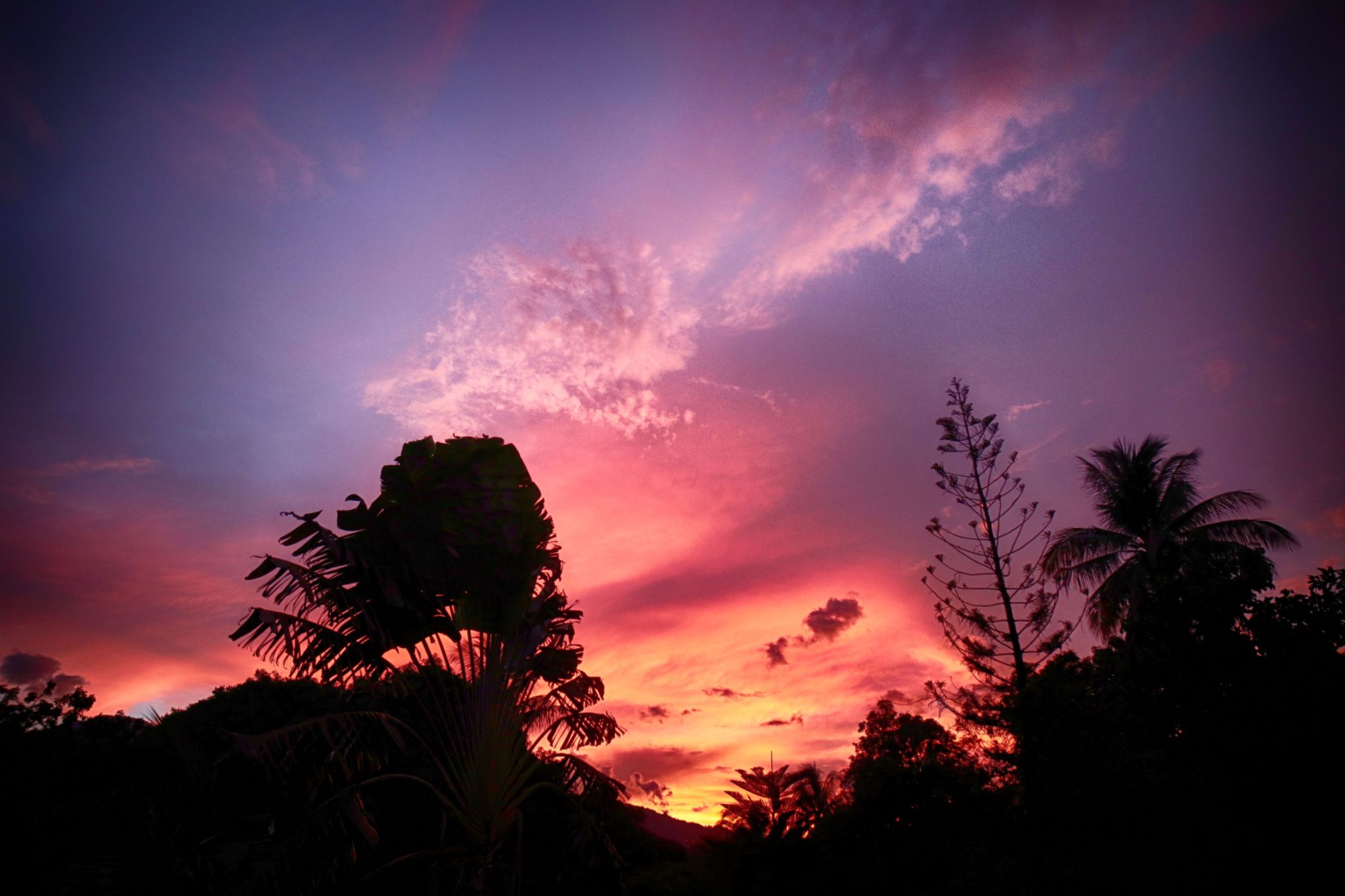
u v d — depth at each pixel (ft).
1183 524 73.46
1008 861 32.32
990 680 52.60
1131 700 30.50
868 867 38.40
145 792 24.20
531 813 36.01
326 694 40.98
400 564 32.14
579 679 37.11
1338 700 24.90
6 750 25.39
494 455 34.09
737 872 41.14
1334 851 23.48
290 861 24.11
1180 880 25.70
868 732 62.80
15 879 21.50
